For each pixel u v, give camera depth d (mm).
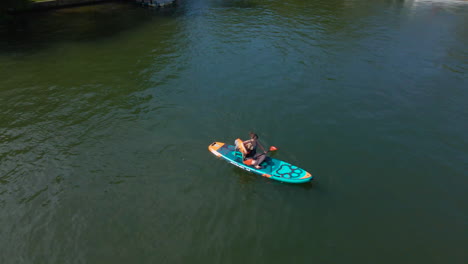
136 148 10953
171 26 24094
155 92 14562
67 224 8234
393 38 22031
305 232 8164
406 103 14102
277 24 24766
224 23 24891
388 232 8188
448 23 25578
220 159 10484
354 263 7441
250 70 16875
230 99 14055
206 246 7785
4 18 24453
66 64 17406
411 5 31750
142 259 7461
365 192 9367
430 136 11953
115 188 9344
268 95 14453
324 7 30422
